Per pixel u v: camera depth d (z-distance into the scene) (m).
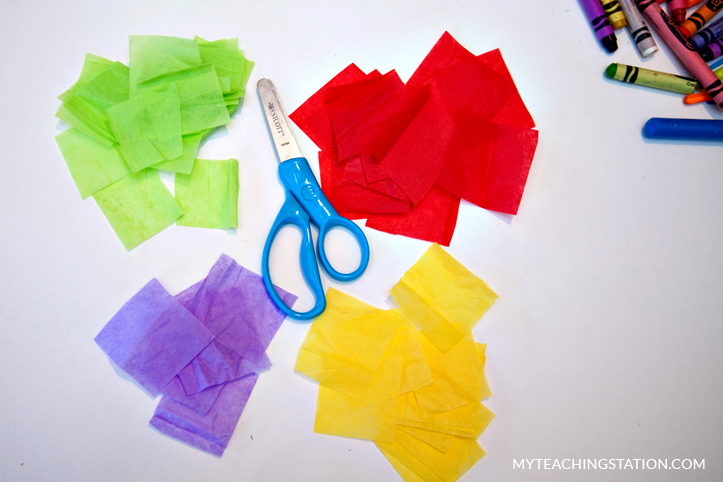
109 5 0.60
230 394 0.53
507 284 0.59
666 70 0.66
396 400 0.53
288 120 0.57
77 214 0.55
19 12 0.59
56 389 0.52
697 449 0.58
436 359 0.56
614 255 0.61
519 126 0.62
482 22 0.65
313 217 0.55
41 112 0.57
